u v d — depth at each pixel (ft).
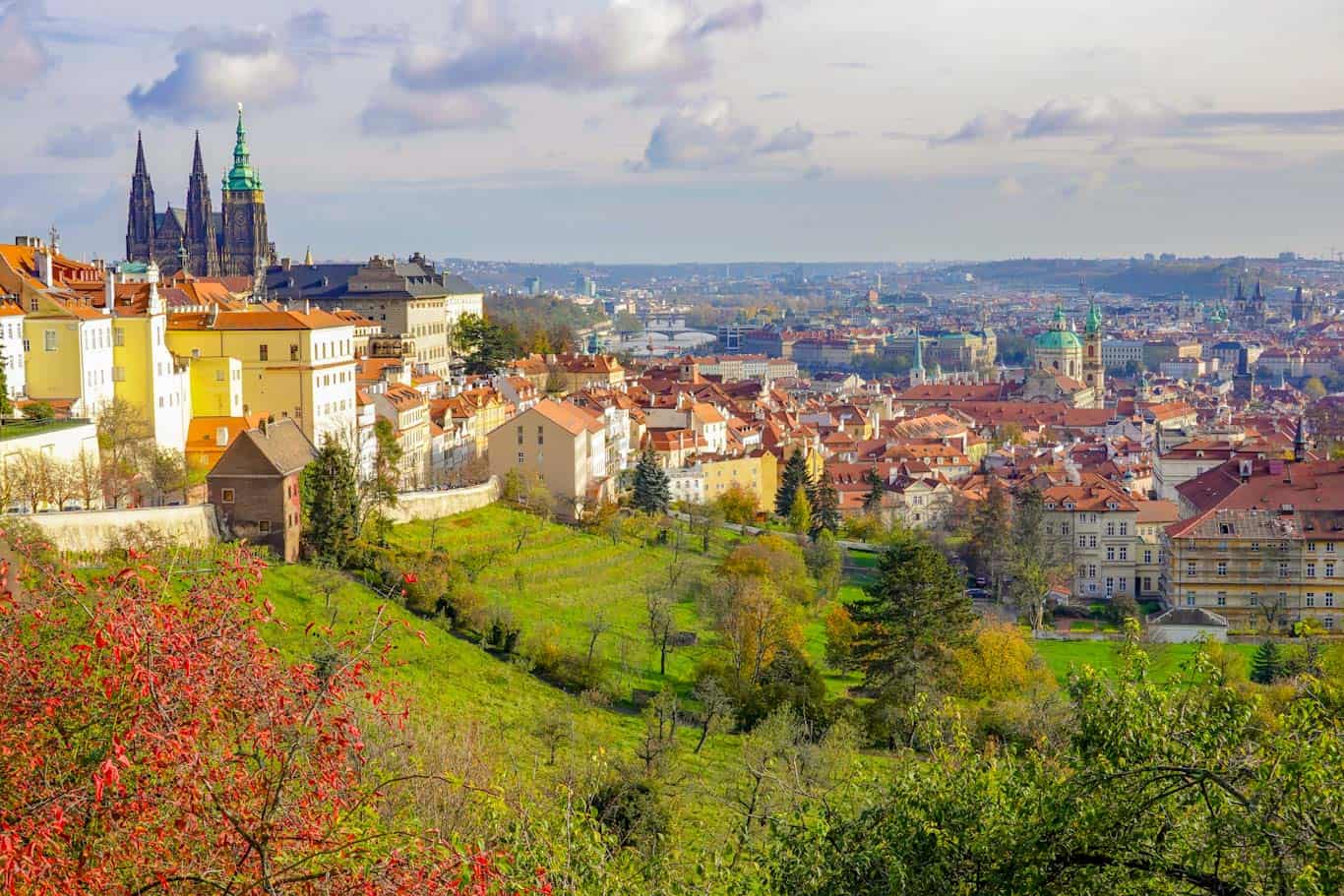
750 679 642.63
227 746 154.81
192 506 612.70
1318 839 181.27
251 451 627.87
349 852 148.77
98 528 563.48
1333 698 220.02
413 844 154.30
